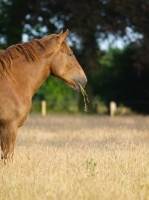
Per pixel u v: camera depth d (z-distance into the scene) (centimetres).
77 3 3562
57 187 885
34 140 1745
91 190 869
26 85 1072
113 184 919
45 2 3619
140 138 1756
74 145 1556
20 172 1001
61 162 1125
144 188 888
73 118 3294
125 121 2942
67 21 3575
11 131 1053
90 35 3634
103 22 3569
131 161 1143
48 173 1003
